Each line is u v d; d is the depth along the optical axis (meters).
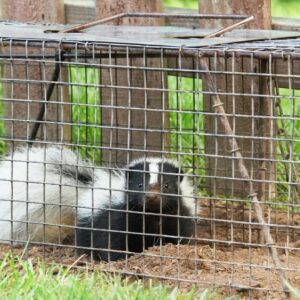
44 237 10.51
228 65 12.34
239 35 10.31
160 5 12.98
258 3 12.18
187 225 11.50
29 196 11.50
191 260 9.62
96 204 11.27
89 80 14.95
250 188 9.05
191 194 11.68
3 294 8.63
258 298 9.10
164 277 9.41
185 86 15.47
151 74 12.97
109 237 10.18
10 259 9.99
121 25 12.56
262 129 11.06
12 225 10.58
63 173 11.71
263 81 10.94
